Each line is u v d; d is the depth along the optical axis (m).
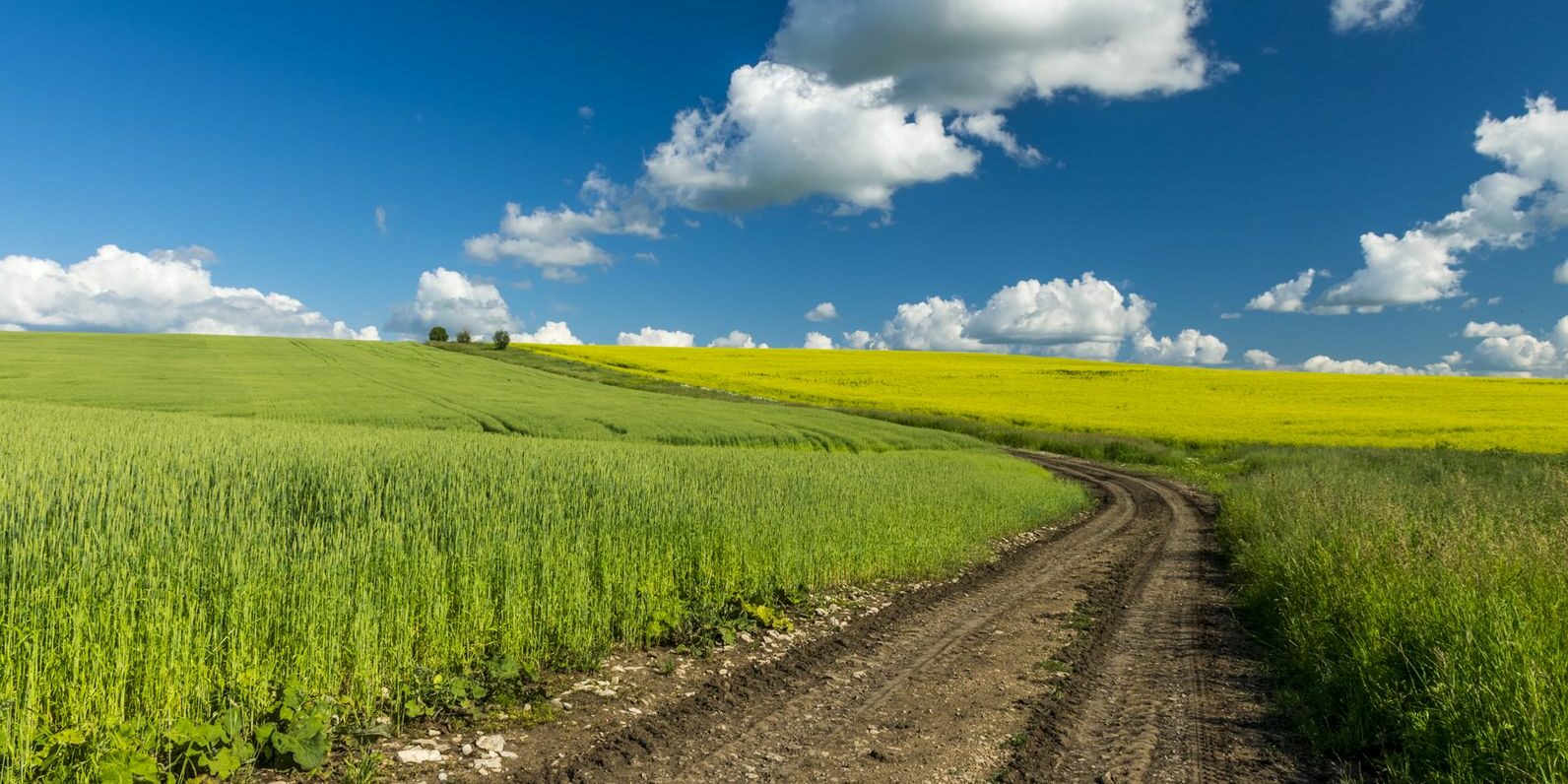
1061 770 4.91
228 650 4.98
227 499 8.01
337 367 55.53
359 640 5.25
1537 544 8.01
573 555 7.39
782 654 7.14
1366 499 12.59
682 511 9.49
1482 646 5.45
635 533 8.56
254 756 4.32
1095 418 46.66
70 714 4.30
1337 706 5.85
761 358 79.94
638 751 4.97
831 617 8.52
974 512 14.95
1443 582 6.89
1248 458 32.34
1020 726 5.62
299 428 18.47
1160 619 9.12
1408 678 5.66
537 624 6.59
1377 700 5.47
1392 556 8.16
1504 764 4.31
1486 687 4.79
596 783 4.50
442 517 8.13
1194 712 6.00
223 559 5.57
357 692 5.22
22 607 4.50
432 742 4.90
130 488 7.84
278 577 5.67
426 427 29.03
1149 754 5.18
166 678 4.56
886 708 5.88
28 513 6.23
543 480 10.53
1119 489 27.14
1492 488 15.71
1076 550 14.49
